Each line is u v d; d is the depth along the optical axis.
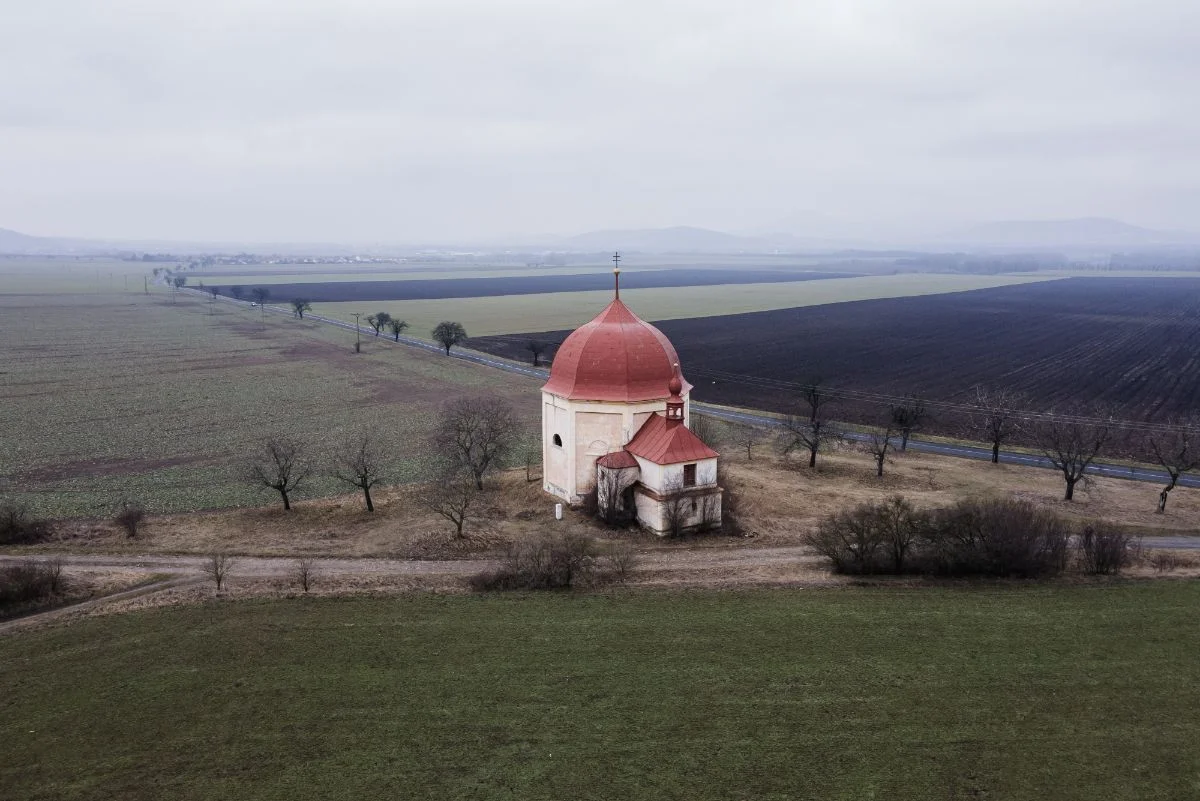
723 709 33.09
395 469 78.00
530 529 58.44
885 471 76.12
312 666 36.62
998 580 47.09
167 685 34.97
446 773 29.05
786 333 187.00
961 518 49.69
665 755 30.08
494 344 171.00
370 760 29.78
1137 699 33.84
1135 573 48.53
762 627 40.56
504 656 37.56
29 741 30.97
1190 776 28.81
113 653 37.81
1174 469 76.44
